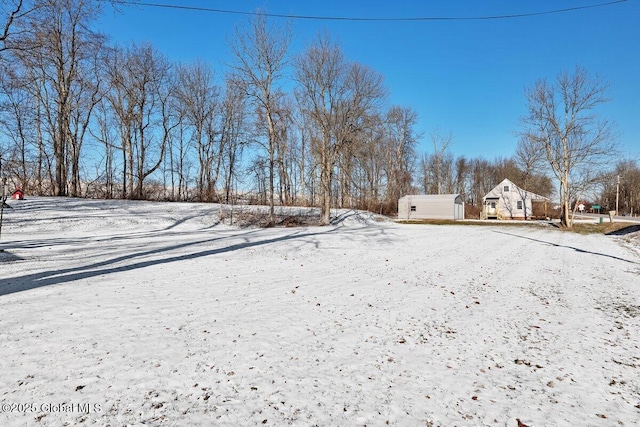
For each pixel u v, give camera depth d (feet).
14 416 9.34
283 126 95.81
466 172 250.98
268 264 34.04
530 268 35.24
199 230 70.23
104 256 35.68
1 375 11.50
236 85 82.99
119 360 12.88
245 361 13.24
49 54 56.13
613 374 13.10
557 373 13.10
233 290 23.86
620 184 192.44
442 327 17.88
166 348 14.11
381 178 171.42
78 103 97.71
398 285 26.78
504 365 13.70
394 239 59.16
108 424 9.16
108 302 19.95
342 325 17.72
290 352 14.24
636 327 18.28
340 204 140.15
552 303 22.70
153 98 114.01
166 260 34.22
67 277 25.85
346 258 38.88
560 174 97.86
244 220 84.53
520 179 192.34
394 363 13.58
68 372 11.87
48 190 98.53
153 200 106.93
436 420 9.95
